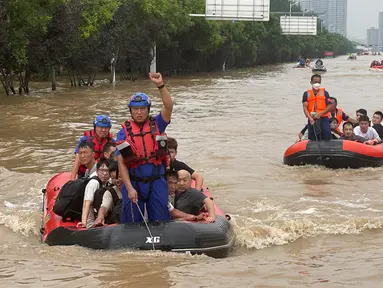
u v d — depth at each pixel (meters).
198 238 7.17
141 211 7.38
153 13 49.19
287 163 13.59
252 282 6.12
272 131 19.08
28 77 33.81
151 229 7.20
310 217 9.12
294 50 119.31
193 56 66.38
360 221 8.77
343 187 11.40
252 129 19.50
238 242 7.82
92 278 6.25
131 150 7.16
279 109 25.94
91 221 7.89
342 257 7.13
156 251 7.09
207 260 6.95
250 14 46.56
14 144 16.17
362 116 14.21
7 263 6.85
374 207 9.80
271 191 11.03
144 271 6.46
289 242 7.92
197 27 62.62
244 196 10.61
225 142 16.77
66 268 6.59
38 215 9.31
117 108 25.83
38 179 11.96
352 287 5.94
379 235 8.19
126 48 45.28
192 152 15.09
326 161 13.15
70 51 35.97
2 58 29.98
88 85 40.91
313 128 13.51
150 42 49.75
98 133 9.08
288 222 8.71
